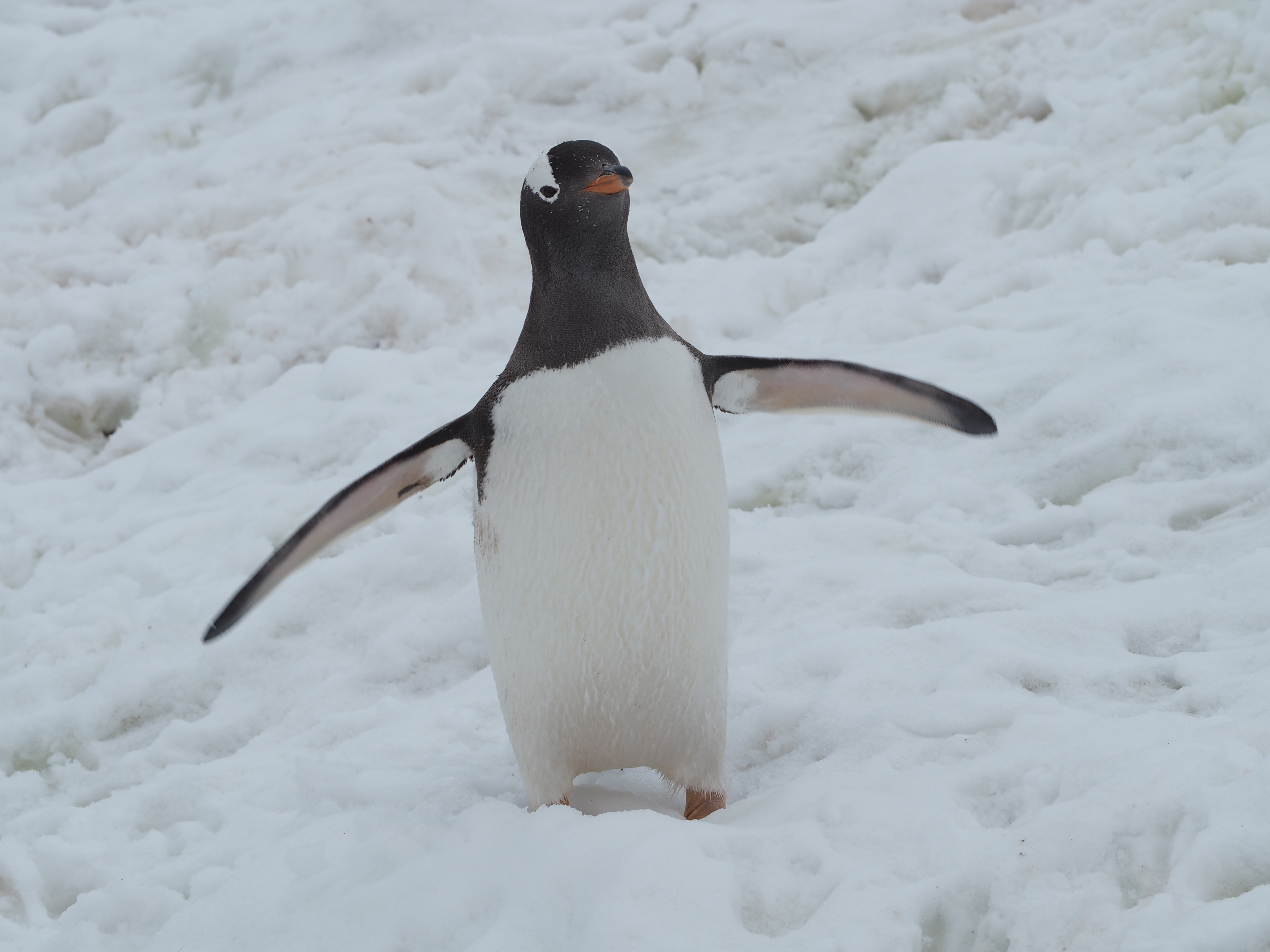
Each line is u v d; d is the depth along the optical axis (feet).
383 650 33.06
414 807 23.36
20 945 24.75
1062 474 33.35
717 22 72.49
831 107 66.80
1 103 83.30
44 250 63.26
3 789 31.63
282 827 25.22
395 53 76.84
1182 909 14.84
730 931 16.70
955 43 67.87
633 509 19.57
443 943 18.51
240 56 79.46
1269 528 27.78
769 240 61.05
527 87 71.46
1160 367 34.94
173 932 21.06
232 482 45.91
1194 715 20.58
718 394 22.50
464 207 61.93
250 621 35.58
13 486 50.80
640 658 20.47
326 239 59.52
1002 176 54.49
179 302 58.90
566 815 19.93
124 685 34.14
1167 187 49.01
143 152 73.61
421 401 47.93
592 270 20.02
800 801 19.90
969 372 38.93
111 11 91.04
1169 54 57.06
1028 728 20.63
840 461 37.52
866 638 26.00
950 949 16.48
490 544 20.58
